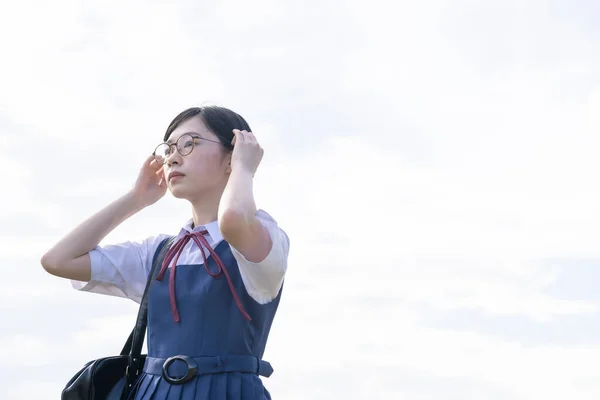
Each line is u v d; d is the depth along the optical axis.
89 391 2.57
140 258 2.83
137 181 2.98
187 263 2.59
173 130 2.76
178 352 2.46
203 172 2.67
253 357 2.50
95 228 2.84
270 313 2.59
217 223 2.63
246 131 2.72
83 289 2.83
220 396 2.39
